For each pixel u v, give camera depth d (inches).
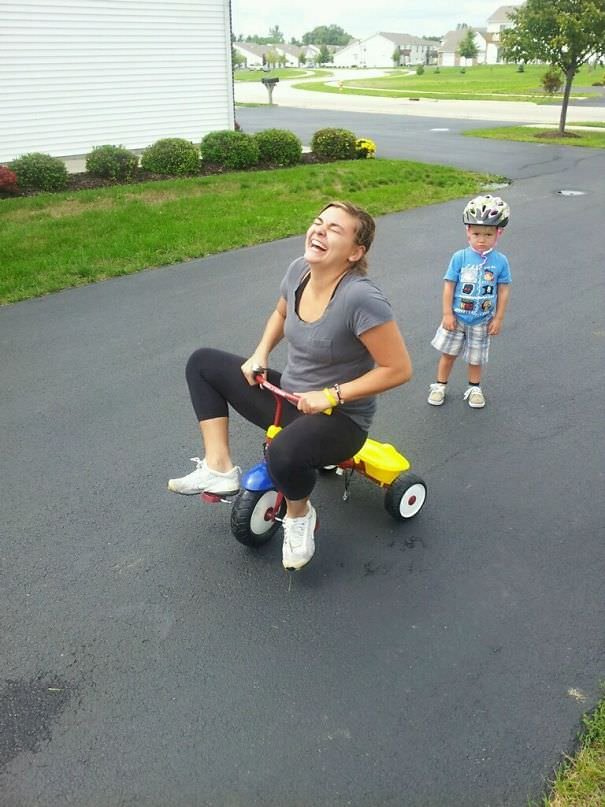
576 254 338.6
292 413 122.6
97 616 115.8
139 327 247.1
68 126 585.6
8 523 139.4
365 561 128.8
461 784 88.4
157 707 99.3
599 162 636.7
